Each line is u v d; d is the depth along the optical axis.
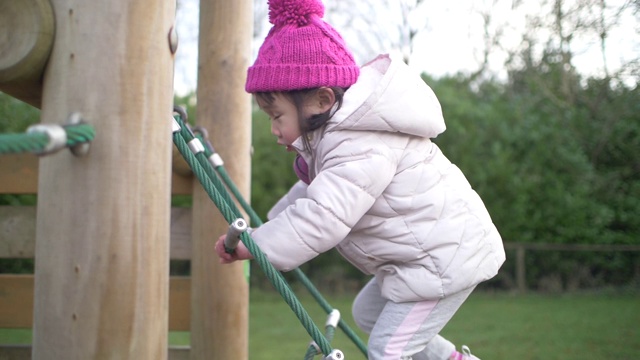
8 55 1.47
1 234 2.75
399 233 1.81
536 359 4.82
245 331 2.78
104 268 1.44
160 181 1.52
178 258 2.84
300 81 1.81
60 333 1.44
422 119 1.81
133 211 1.47
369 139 1.78
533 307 7.99
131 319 1.46
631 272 9.40
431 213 1.82
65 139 1.29
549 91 10.22
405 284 1.82
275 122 1.89
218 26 2.86
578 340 5.70
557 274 9.53
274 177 9.59
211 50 2.86
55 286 1.45
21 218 2.75
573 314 7.38
